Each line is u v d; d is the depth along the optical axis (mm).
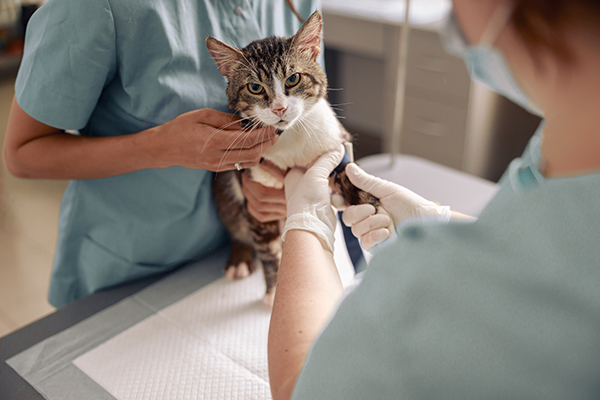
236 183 1230
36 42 966
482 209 506
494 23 421
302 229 788
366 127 3693
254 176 1143
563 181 440
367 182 956
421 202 898
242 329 1083
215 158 967
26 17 2156
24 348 1054
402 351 469
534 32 404
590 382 428
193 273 1286
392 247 514
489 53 458
